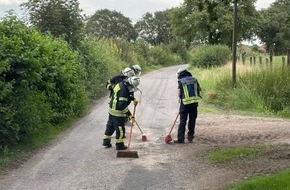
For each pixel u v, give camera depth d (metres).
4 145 9.76
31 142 10.45
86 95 16.56
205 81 23.86
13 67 10.09
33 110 10.32
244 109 16.33
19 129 9.88
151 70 46.25
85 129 12.73
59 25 18.55
